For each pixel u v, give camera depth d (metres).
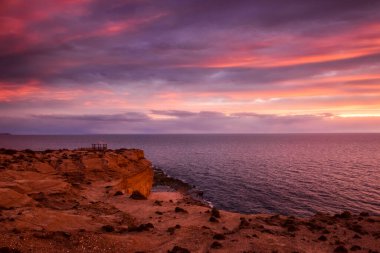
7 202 23.66
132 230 21.66
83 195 34.38
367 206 68.19
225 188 87.62
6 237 15.87
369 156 185.25
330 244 20.83
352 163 148.62
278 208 67.38
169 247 18.64
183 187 88.44
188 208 30.80
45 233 17.53
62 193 32.03
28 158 48.97
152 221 25.31
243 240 20.36
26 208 22.56
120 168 56.50
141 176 61.56
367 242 21.75
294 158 172.12
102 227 21.02
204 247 18.86
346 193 80.56
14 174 36.88
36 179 37.53
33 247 15.52
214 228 23.81
